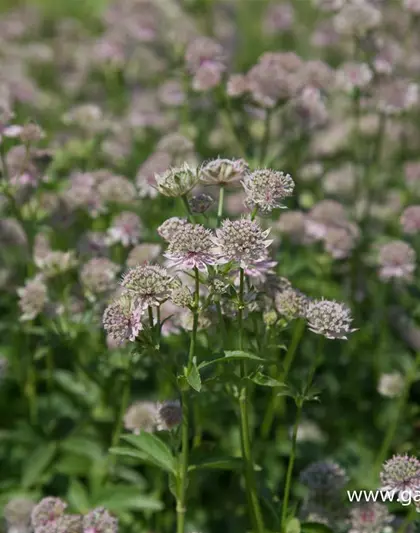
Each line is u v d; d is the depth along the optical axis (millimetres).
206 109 1308
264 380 863
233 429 1058
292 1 1867
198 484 1008
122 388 1041
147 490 1039
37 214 1084
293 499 1021
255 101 1086
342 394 1101
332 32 1526
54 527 882
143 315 851
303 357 1092
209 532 1010
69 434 1049
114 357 981
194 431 1004
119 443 1020
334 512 917
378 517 907
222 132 1256
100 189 1080
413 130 1320
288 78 1087
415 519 924
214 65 1133
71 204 1085
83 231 1130
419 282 1105
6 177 1034
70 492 1007
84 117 1199
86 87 1608
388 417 1094
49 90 1583
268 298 883
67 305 1009
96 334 1013
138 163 1256
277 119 1200
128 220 1050
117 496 994
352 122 1277
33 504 979
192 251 842
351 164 1264
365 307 1148
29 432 1053
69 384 1057
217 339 958
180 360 924
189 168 879
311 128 1170
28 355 1070
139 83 1580
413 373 1040
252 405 1018
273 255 1021
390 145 1283
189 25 1442
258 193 858
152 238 1069
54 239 1126
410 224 1104
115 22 1623
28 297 999
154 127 1325
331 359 1089
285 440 1064
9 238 1086
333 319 862
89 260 1046
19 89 1287
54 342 1006
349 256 1109
